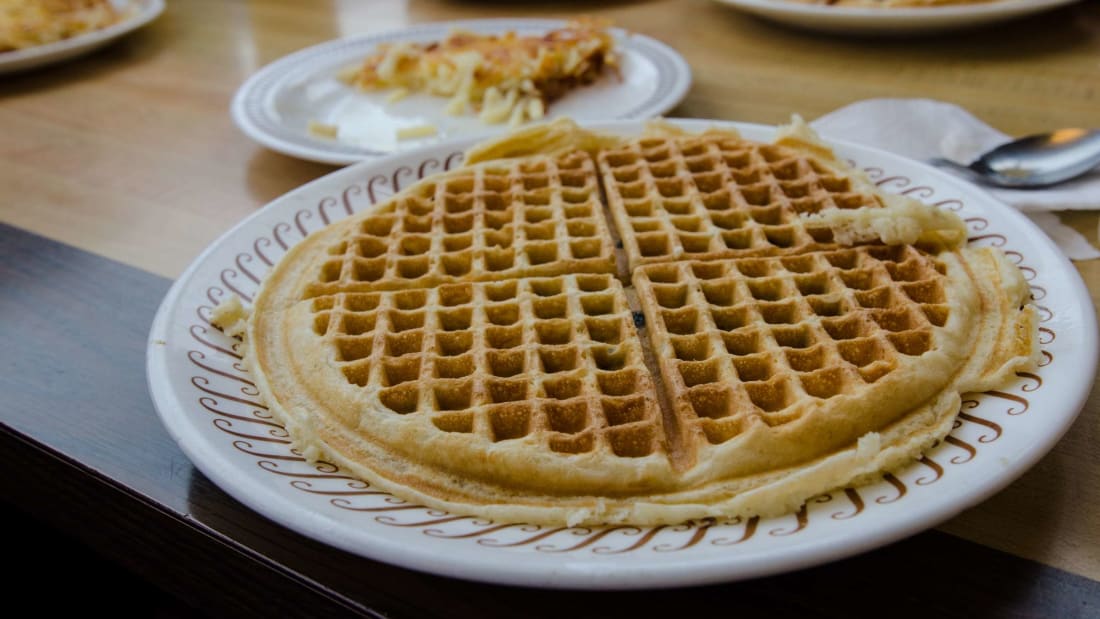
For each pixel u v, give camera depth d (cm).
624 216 35
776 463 26
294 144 43
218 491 27
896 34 51
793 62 51
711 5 62
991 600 24
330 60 53
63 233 39
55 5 60
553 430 27
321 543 25
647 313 31
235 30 63
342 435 27
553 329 31
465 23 58
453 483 26
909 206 32
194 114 49
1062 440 27
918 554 25
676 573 22
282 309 32
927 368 27
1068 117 42
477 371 29
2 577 41
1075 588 24
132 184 43
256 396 29
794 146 38
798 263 33
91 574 41
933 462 25
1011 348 28
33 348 33
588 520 25
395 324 31
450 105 49
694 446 26
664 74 48
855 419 26
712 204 36
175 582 28
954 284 30
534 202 37
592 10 63
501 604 24
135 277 36
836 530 23
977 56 49
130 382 31
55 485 29
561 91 50
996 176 37
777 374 28
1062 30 51
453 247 35
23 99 52
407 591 25
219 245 34
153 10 62
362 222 35
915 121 41
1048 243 31
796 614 24
